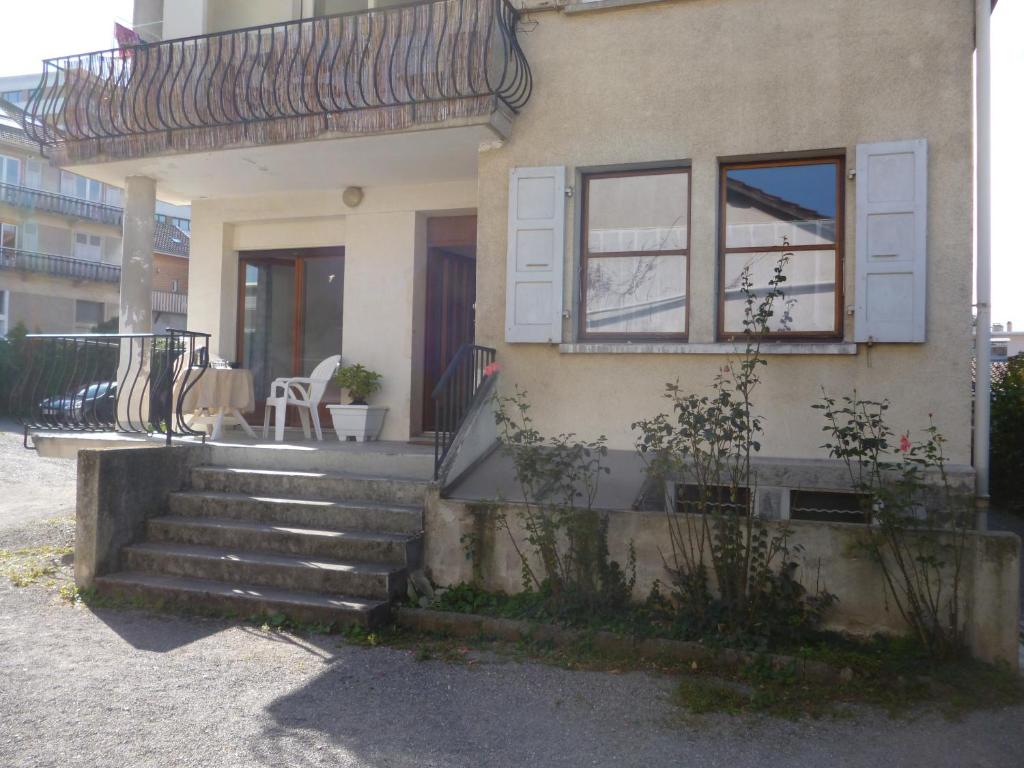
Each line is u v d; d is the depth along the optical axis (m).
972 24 6.45
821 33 6.75
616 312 7.41
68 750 3.90
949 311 6.33
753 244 7.03
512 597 5.96
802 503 6.51
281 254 10.66
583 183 7.55
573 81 7.42
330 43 8.34
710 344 6.85
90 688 4.66
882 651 5.06
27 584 6.75
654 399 7.04
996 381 11.68
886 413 6.42
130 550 6.64
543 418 7.33
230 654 5.25
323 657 5.21
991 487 11.27
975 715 4.43
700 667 5.06
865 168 6.51
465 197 9.30
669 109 7.13
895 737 4.19
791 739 4.17
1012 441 10.84
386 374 9.54
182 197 10.33
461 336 10.32
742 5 6.96
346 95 7.59
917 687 4.69
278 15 9.81
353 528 6.56
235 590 6.09
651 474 5.62
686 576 5.45
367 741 4.09
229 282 10.62
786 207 6.96
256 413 10.77
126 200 9.30
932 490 5.74
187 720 4.27
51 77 9.67
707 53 7.05
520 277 7.40
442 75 7.54
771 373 6.69
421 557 6.29
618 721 4.37
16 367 25.47
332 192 9.89
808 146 6.74
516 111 7.55
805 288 6.87
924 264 6.33
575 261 7.41
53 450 8.12
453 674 4.97
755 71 6.91
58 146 8.86
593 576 5.68
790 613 5.27
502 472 6.85
